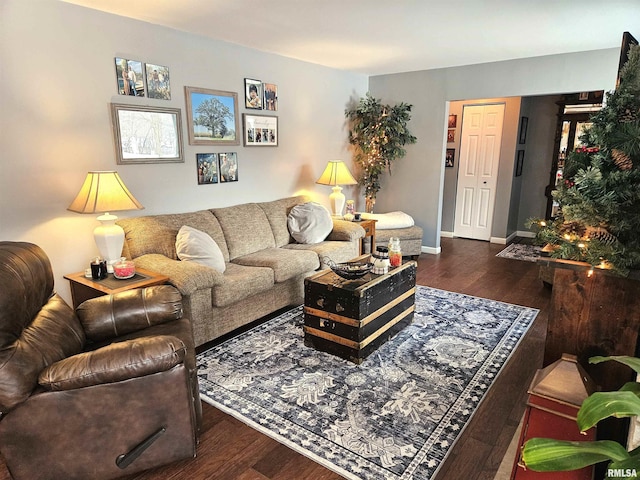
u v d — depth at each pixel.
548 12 2.92
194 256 3.07
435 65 4.92
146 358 1.64
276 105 4.43
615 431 1.64
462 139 6.46
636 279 1.58
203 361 2.76
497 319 3.43
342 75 5.26
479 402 2.32
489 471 1.84
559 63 4.30
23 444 1.57
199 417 2.05
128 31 3.09
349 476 1.81
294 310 3.65
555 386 1.54
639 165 1.52
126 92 3.14
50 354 1.72
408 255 5.35
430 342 3.02
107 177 2.73
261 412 2.24
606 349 1.73
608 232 1.60
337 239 4.36
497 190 6.25
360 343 2.68
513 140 6.01
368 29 3.38
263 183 4.44
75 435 1.62
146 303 2.20
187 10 2.92
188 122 3.60
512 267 5.00
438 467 1.86
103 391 1.61
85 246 3.06
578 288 1.73
